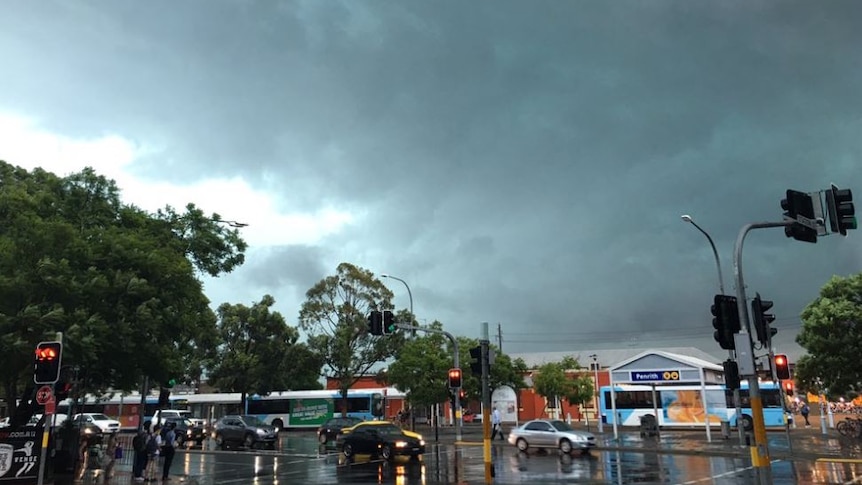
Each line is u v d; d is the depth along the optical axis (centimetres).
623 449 3098
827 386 3112
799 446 3078
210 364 5841
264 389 5775
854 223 1323
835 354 3022
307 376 5853
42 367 1555
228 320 5866
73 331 1780
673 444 3303
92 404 6050
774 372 2306
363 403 5456
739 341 1377
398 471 2331
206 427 5331
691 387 4788
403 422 5547
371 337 5512
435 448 3378
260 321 5909
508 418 6444
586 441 2991
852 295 3109
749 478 1964
